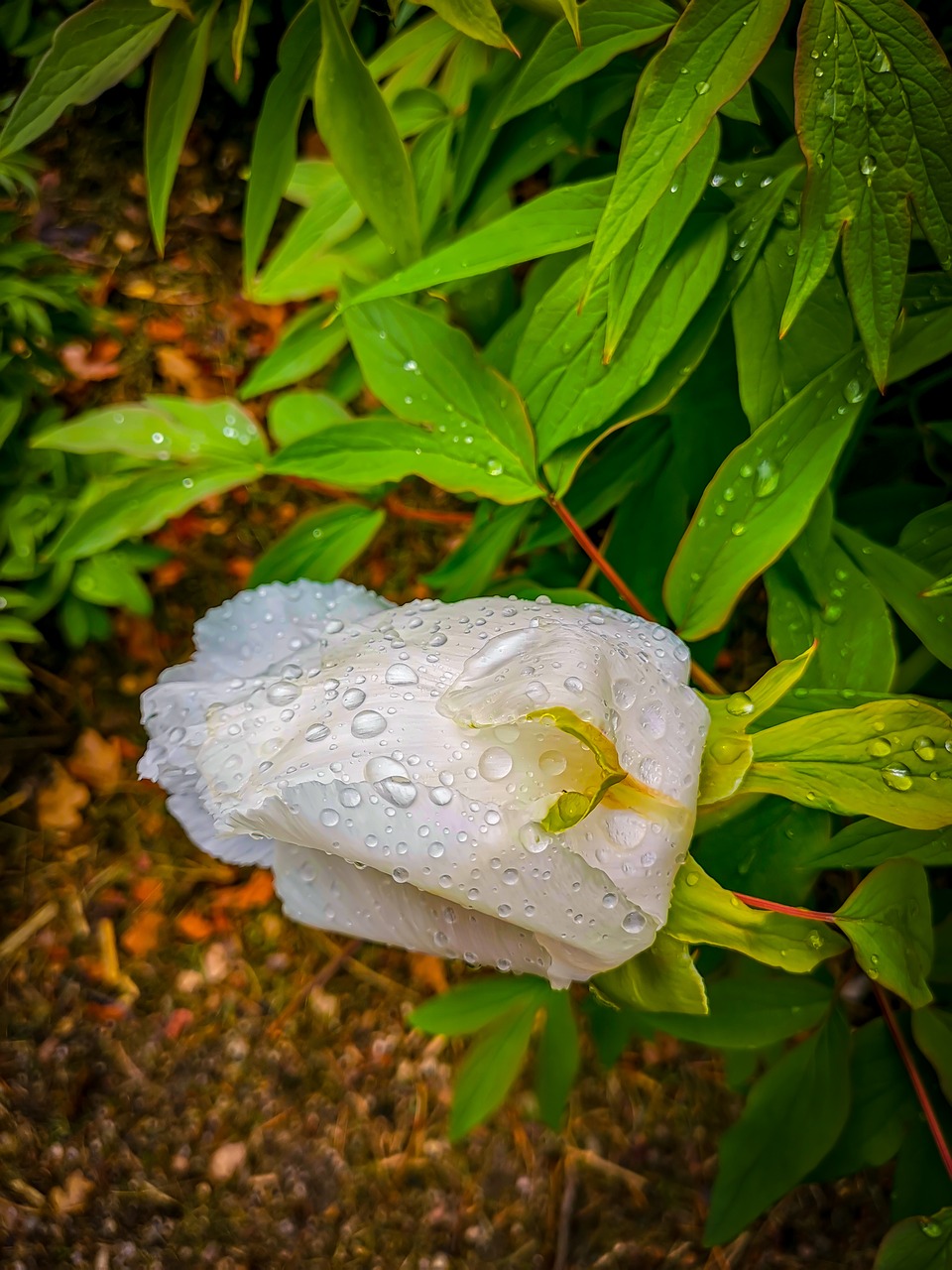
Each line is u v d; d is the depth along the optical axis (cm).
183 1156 52
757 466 23
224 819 21
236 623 25
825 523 25
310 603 25
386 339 26
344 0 25
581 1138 51
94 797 58
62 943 56
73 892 57
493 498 25
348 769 19
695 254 24
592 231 24
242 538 60
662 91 19
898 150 19
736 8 19
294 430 35
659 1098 52
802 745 20
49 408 52
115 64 23
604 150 34
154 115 25
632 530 31
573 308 24
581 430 25
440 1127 52
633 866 19
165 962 56
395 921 22
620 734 20
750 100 26
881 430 33
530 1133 51
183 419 30
